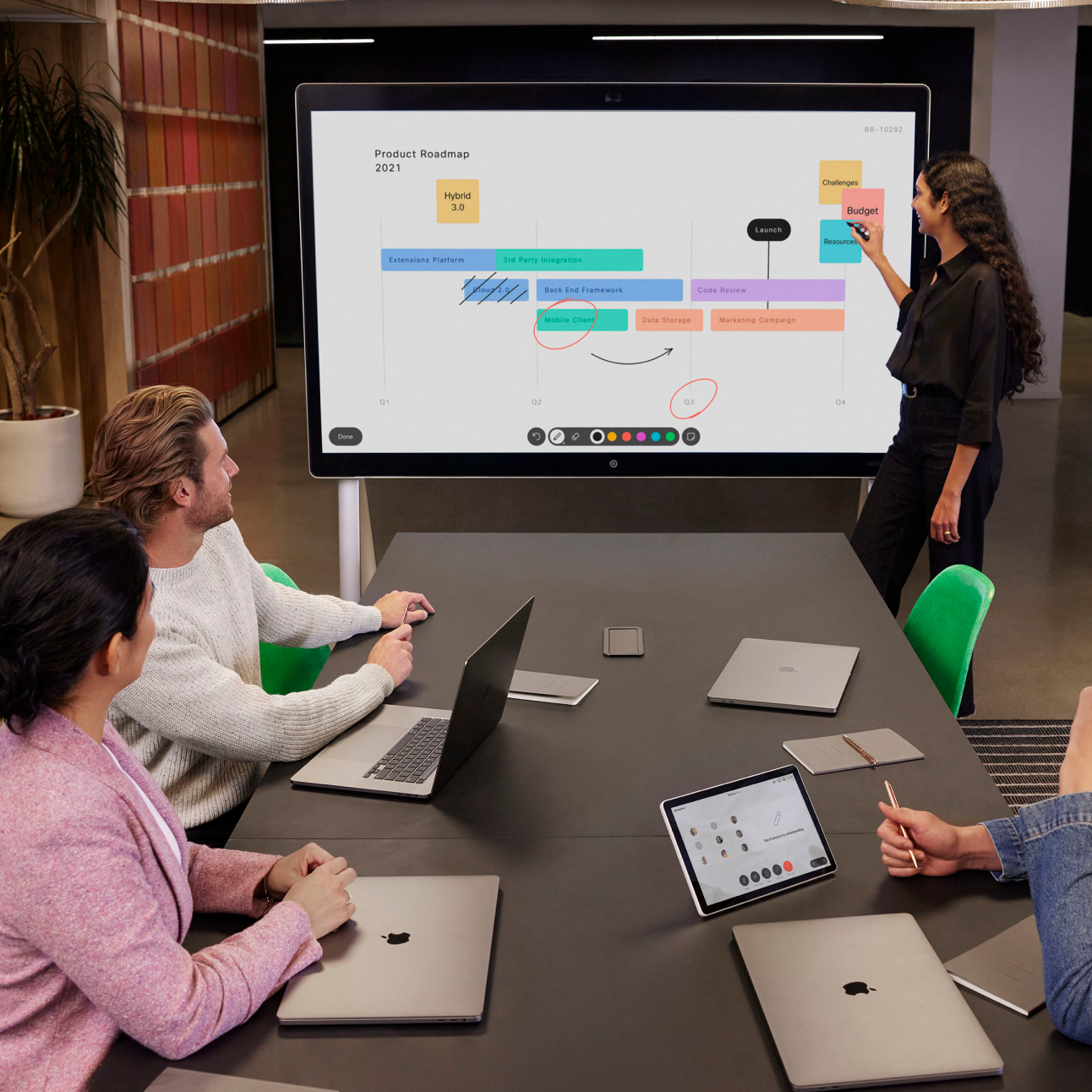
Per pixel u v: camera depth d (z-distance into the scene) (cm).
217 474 207
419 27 1082
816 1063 125
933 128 1038
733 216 329
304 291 331
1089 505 668
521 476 345
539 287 332
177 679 197
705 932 151
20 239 649
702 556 309
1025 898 158
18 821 127
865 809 182
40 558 129
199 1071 127
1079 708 146
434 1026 134
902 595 520
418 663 240
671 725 211
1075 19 922
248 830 178
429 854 171
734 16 1035
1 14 612
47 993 134
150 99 716
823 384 342
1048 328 959
